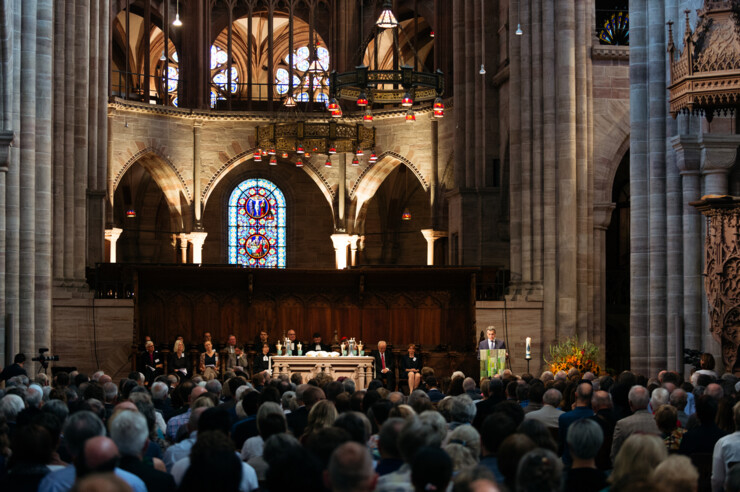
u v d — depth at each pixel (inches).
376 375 1237.1
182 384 633.0
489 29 1664.6
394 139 1952.5
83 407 492.1
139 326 1386.6
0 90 1013.2
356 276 1438.2
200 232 1943.9
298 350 1242.6
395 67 1640.0
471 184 1683.1
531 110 1459.2
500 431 349.7
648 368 979.3
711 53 771.4
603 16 1638.8
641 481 240.4
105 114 1599.4
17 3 1055.6
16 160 1053.8
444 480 271.1
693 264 930.1
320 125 1706.4
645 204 975.6
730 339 765.3
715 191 908.6
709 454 446.6
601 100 1449.3
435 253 1927.9
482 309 1438.2
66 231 1390.3
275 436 340.2
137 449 341.7
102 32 1603.1
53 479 320.8
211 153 1961.1
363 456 254.1
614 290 1771.7
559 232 1429.6
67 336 1347.2
